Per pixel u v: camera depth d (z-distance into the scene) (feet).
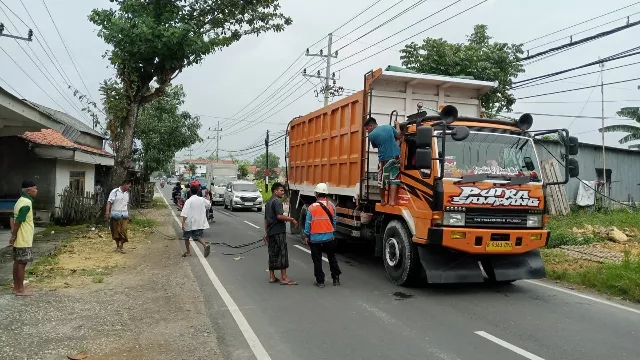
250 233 53.57
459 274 24.99
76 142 76.18
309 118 44.62
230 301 23.68
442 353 16.79
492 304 23.53
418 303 23.62
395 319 20.85
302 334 18.80
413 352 16.88
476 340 18.17
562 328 19.71
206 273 30.60
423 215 24.57
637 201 76.28
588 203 69.92
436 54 62.13
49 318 20.29
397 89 32.30
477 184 24.12
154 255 36.99
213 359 16.16
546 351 17.02
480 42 67.26
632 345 17.69
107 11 51.31
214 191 107.34
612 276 26.76
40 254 35.63
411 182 25.99
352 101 33.83
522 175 25.26
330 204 27.71
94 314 21.04
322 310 22.26
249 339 18.17
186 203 36.76
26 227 23.66
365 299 24.35
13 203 53.26
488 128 25.82
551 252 38.04
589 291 26.68
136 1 51.52
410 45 64.34
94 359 15.96
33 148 54.60
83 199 57.00
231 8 55.62
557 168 64.23
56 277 28.22
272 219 27.61
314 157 43.34
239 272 31.12
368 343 17.79
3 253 35.27
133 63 51.80
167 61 51.67
